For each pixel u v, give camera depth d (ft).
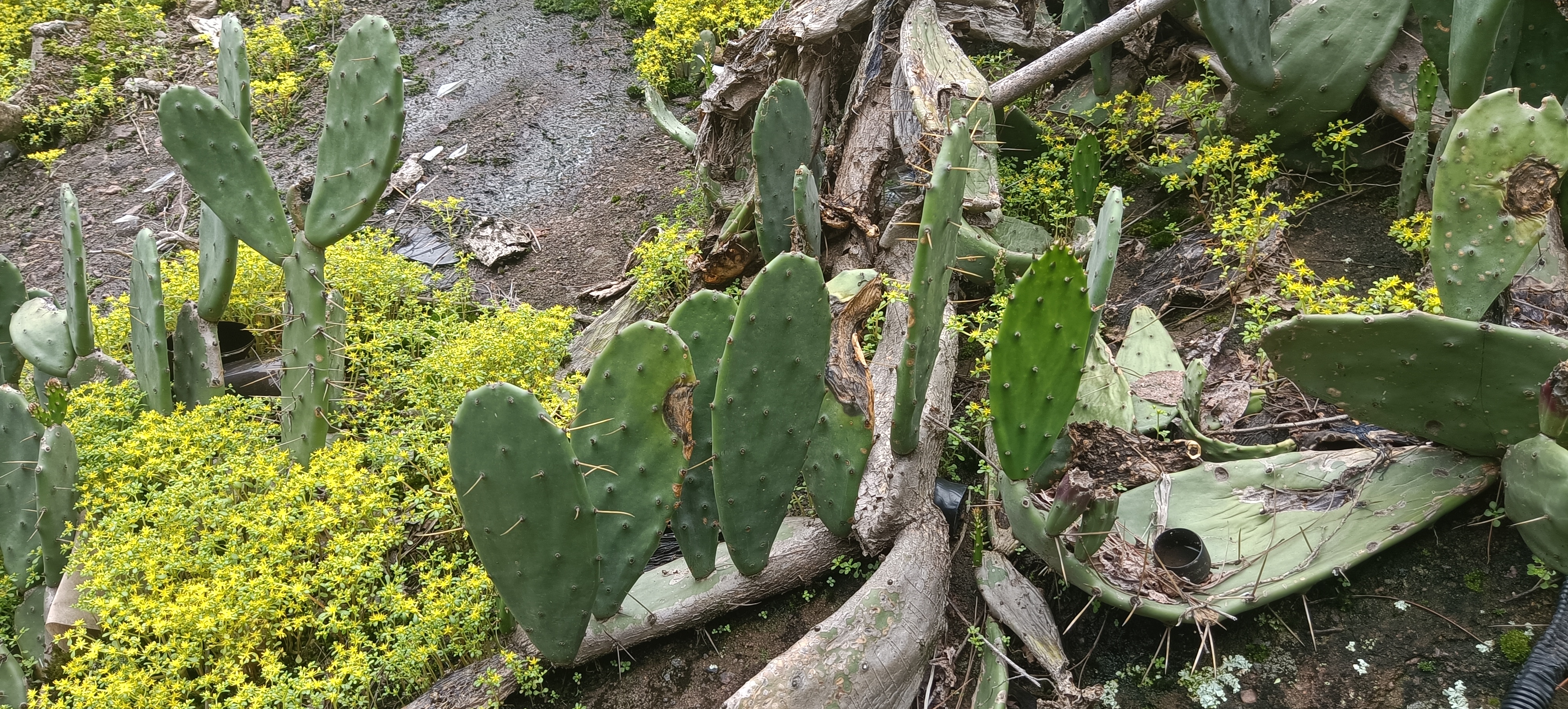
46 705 8.84
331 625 9.18
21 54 24.68
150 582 9.53
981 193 12.62
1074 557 8.39
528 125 21.38
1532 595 7.98
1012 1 17.34
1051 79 14.49
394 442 11.29
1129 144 15.24
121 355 15.24
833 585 9.73
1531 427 7.98
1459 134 8.67
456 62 23.70
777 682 8.02
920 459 9.82
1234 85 13.96
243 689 8.48
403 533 10.54
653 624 9.14
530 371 12.82
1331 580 8.50
